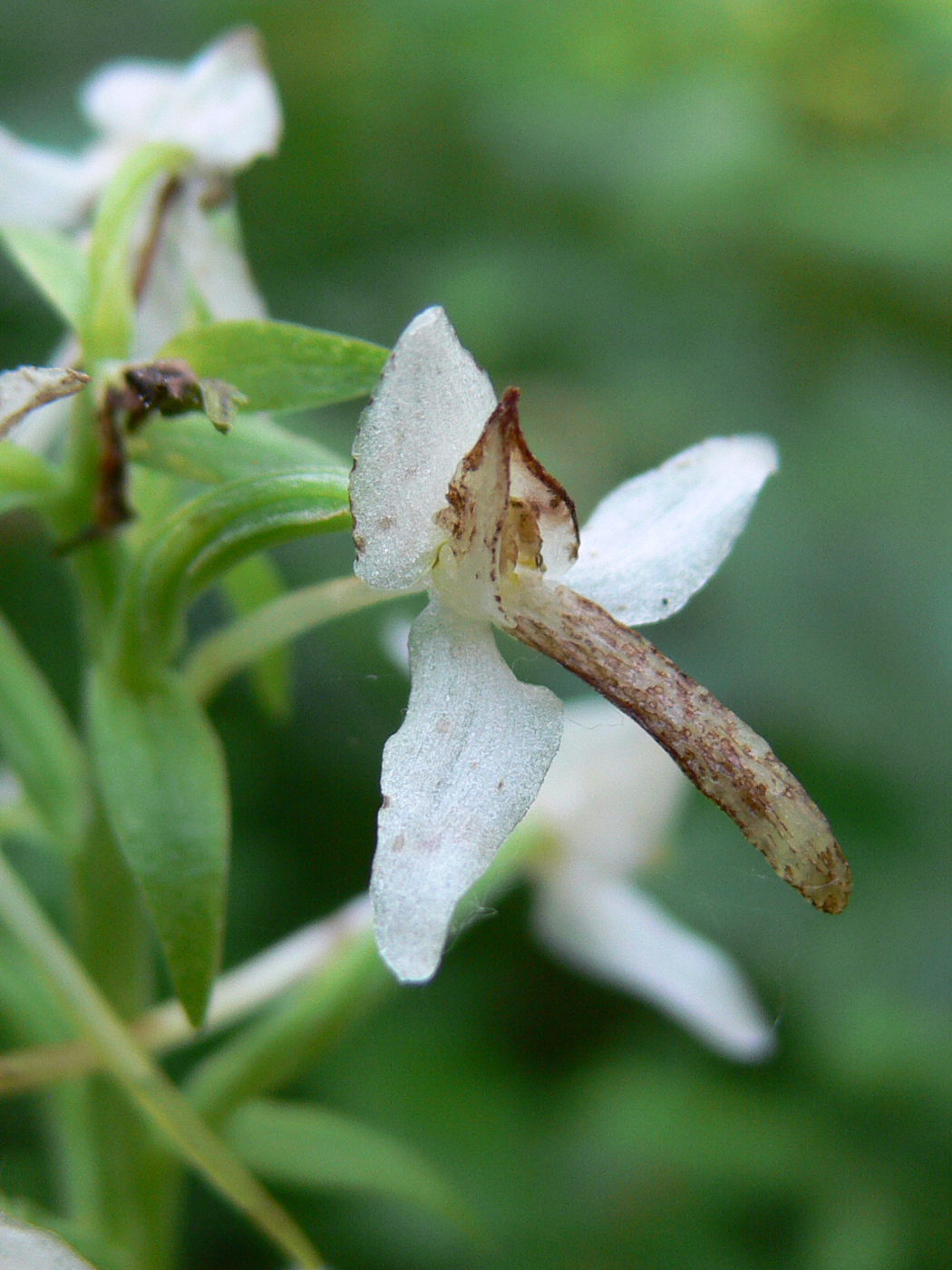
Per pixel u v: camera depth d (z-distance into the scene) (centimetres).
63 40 16
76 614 15
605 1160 13
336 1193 13
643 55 17
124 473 7
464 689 7
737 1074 14
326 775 15
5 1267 7
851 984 14
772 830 7
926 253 14
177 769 7
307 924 14
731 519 7
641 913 10
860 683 14
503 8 16
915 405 15
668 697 7
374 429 7
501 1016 15
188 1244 13
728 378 15
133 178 8
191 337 7
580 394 15
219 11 17
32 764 8
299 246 17
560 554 7
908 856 14
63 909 13
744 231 15
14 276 15
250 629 8
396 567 7
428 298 16
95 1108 9
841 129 16
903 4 16
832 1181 12
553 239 16
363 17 16
